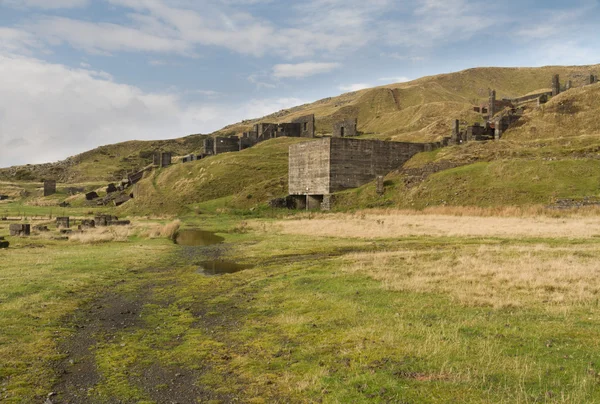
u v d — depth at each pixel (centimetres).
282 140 13388
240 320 1600
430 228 4488
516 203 5584
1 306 1770
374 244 3597
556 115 9156
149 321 1638
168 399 999
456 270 2161
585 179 5766
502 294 1678
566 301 1548
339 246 3547
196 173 11112
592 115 8800
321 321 1484
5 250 3447
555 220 4553
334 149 7800
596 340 1155
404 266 2330
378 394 933
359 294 1789
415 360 1093
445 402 883
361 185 8031
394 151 8375
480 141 8531
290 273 2353
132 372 1159
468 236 3856
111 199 11544
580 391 877
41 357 1265
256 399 975
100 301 1950
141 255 3275
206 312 1741
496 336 1223
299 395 977
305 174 8331
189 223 6675
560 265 2123
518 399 866
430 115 16400
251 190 9244
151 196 10231
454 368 1034
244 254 3325
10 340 1400
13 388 1059
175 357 1255
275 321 1543
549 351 1098
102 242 4162
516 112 10381
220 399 989
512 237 3622
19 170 19975
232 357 1240
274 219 6694
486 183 6325
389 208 6581
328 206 7412
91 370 1177
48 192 13775
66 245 3894
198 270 2714
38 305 1816
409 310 1527
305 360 1172
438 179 6800
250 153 11988
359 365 1091
